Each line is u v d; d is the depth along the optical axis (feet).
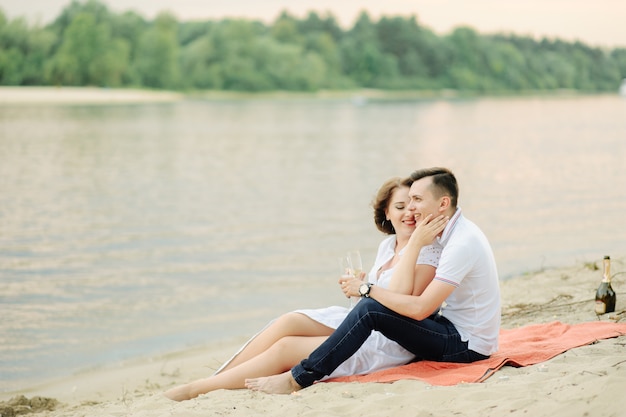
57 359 24.18
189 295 32.50
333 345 14.93
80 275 36.55
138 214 56.18
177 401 15.75
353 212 56.80
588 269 28.81
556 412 11.39
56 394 20.90
